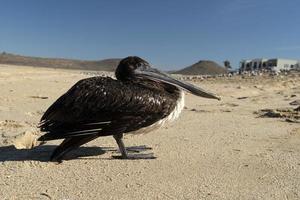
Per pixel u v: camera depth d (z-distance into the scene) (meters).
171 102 0.85
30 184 0.71
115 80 0.84
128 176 0.76
